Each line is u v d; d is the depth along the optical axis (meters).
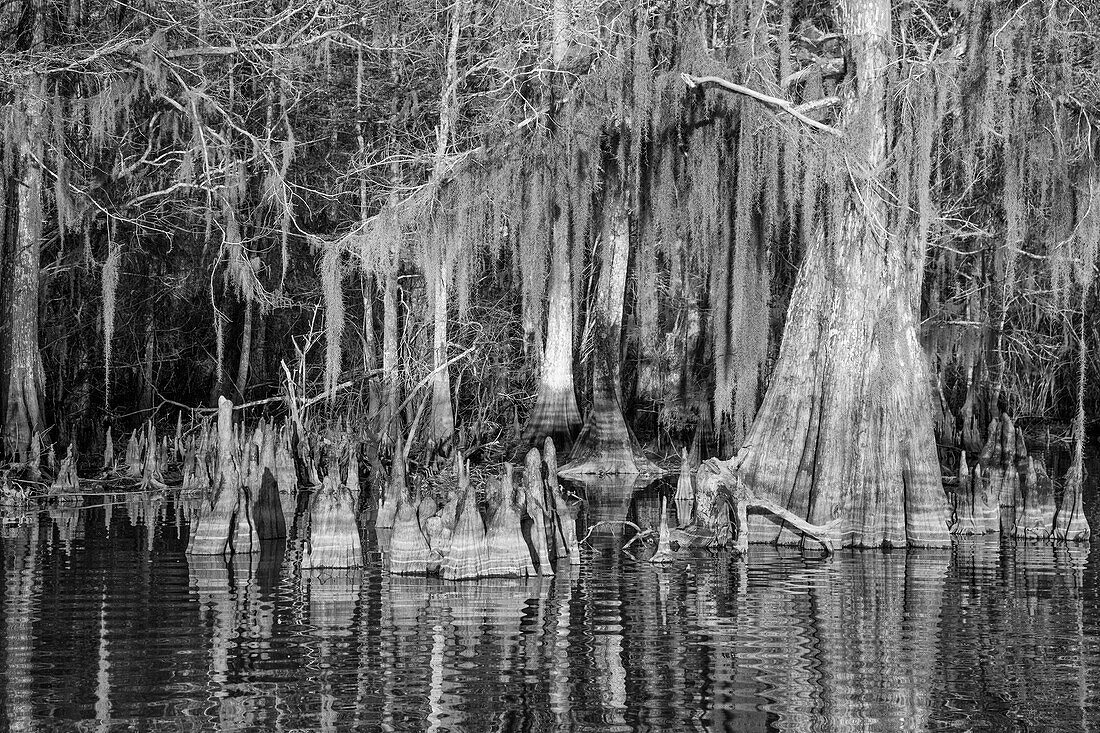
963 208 28.44
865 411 18.41
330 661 11.23
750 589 14.88
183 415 40.97
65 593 14.45
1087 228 21.50
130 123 34.44
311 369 38.59
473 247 28.25
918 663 11.24
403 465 20.88
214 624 12.73
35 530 20.27
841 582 15.38
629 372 40.91
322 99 35.19
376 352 37.12
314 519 16.42
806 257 19.30
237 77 35.97
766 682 10.61
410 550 15.93
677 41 21.56
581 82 24.73
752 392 20.42
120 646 11.74
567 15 28.56
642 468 31.88
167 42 31.69
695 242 22.48
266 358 43.19
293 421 29.48
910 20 26.78
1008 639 12.20
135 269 38.28
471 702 9.99
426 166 34.00
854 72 18.62
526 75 28.97
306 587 14.95
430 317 34.00
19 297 28.83
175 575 15.78
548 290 32.28
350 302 38.62
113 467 29.53
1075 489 19.38
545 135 25.73
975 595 14.46
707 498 18.92
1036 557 17.47
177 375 43.00
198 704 9.91
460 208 26.39
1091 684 10.59
